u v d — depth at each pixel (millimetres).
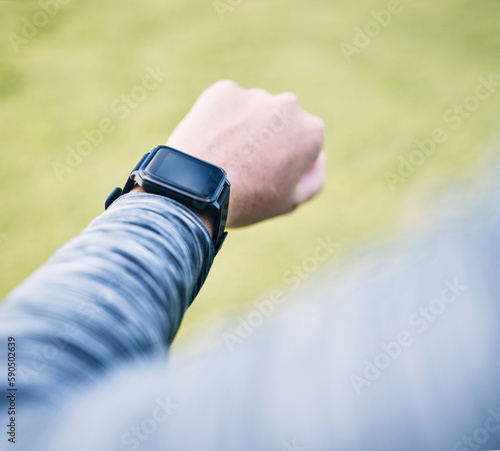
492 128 3004
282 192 1146
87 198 2822
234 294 2383
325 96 3354
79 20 4027
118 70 3611
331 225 2625
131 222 520
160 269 471
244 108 1208
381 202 2705
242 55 3707
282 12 4055
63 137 3150
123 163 3002
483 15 3889
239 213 1131
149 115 3283
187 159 815
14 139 3133
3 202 2811
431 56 3590
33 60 3676
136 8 4137
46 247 2623
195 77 3551
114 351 359
